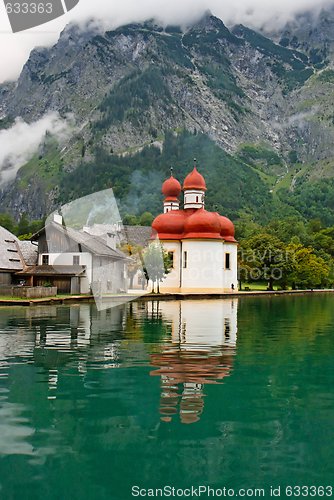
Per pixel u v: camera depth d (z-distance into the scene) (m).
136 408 10.03
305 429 9.05
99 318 27.22
